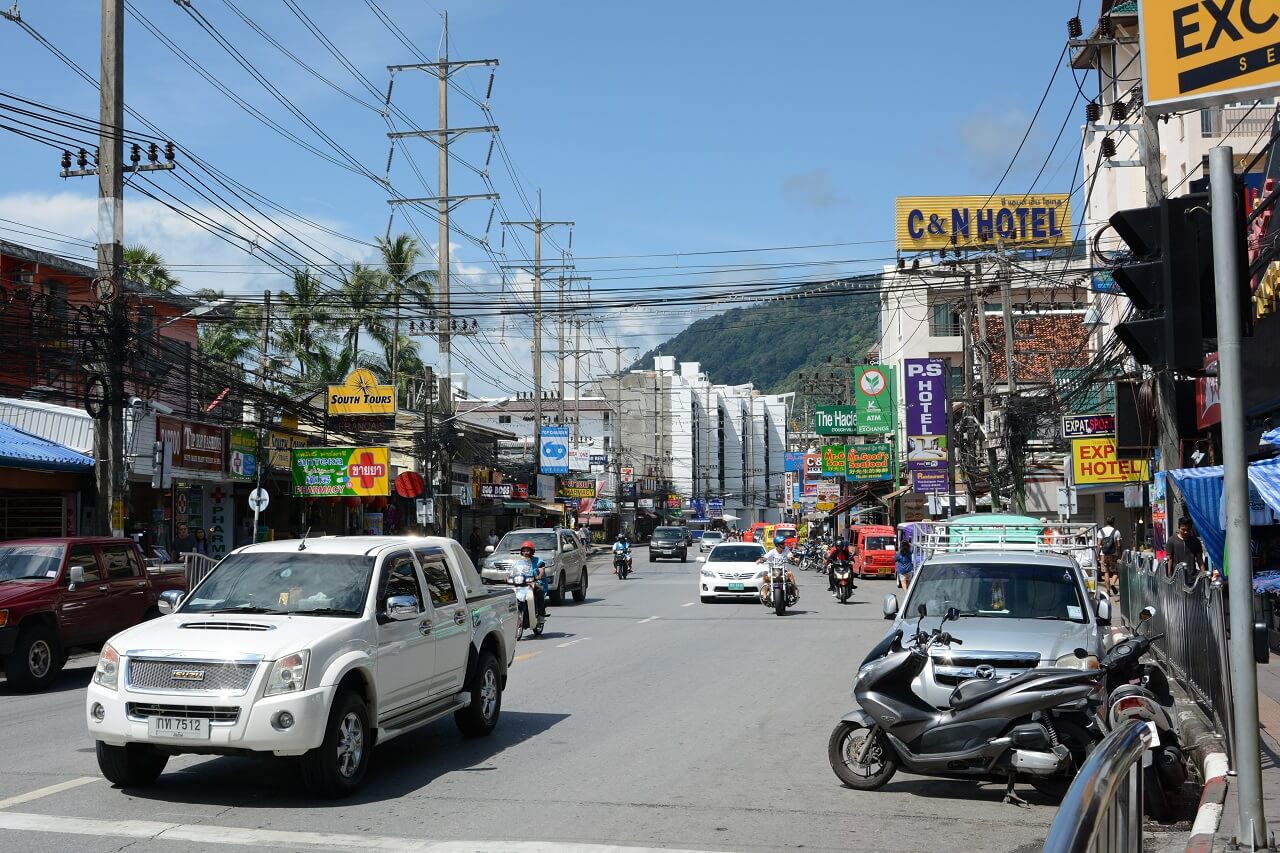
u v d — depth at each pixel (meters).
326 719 8.23
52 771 9.34
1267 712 10.98
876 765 8.92
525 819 7.82
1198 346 6.27
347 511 43.19
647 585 42.28
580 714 12.48
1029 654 9.49
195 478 30.80
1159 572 15.73
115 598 16.42
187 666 8.16
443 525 41.06
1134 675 8.91
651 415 129.25
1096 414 33.19
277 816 7.86
